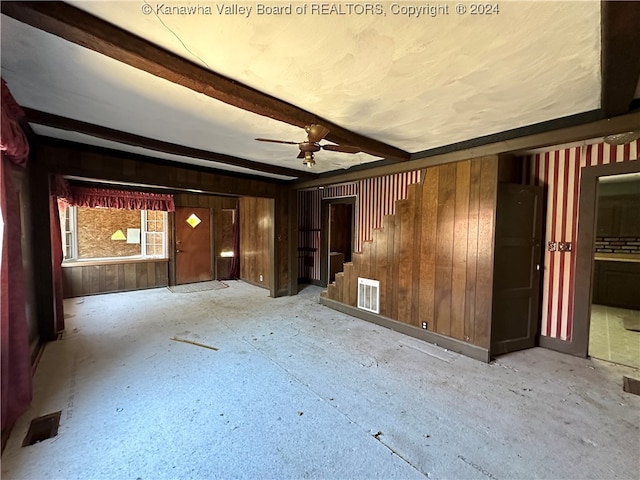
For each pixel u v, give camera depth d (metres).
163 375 2.83
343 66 1.78
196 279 7.46
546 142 2.65
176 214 7.08
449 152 3.43
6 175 2.13
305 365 3.06
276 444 1.94
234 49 1.62
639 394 2.53
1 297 1.89
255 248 7.20
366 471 1.74
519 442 1.97
